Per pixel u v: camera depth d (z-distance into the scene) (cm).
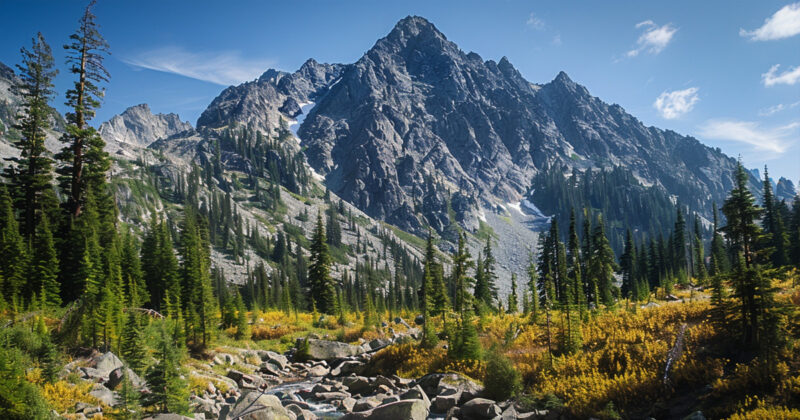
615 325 2811
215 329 3556
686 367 1922
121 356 2562
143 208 14612
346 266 16300
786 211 7981
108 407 1788
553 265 6253
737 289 1945
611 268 6150
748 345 1906
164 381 1673
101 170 4903
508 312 5638
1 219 4412
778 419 1358
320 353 3794
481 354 2797
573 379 2155
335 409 2384
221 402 2347
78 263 4425
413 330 4800
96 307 2661
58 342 2530
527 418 1916
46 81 4803
